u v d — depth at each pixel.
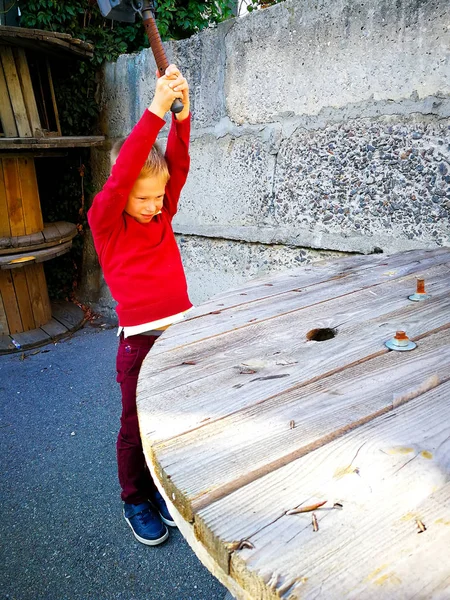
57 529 1.84
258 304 1.41
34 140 2.97
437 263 1.74
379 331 1.15
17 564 1.69
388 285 1.52
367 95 2.21
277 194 2.68
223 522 0.59
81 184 3.98
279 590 0.50
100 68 3.65
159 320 1.52
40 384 2.95
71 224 3.77
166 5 4.14
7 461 2.24
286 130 2.56
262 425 0.78
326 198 2.47
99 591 1.58
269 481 0.65
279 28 2.45
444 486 0.62
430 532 0.55
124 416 1.61
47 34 2.87
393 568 0.51
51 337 3.56
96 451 2.29
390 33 2.07
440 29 1.93
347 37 2.21
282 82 2.51
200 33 2.84
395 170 2.18
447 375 0.92
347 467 0.67
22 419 2.58
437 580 0.50
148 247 1.52
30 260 3.29
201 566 1.66
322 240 2.52
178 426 0.80
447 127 1.99
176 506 0.65
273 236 2.74
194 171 3.10
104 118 3.74
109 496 2.00
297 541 0.55
